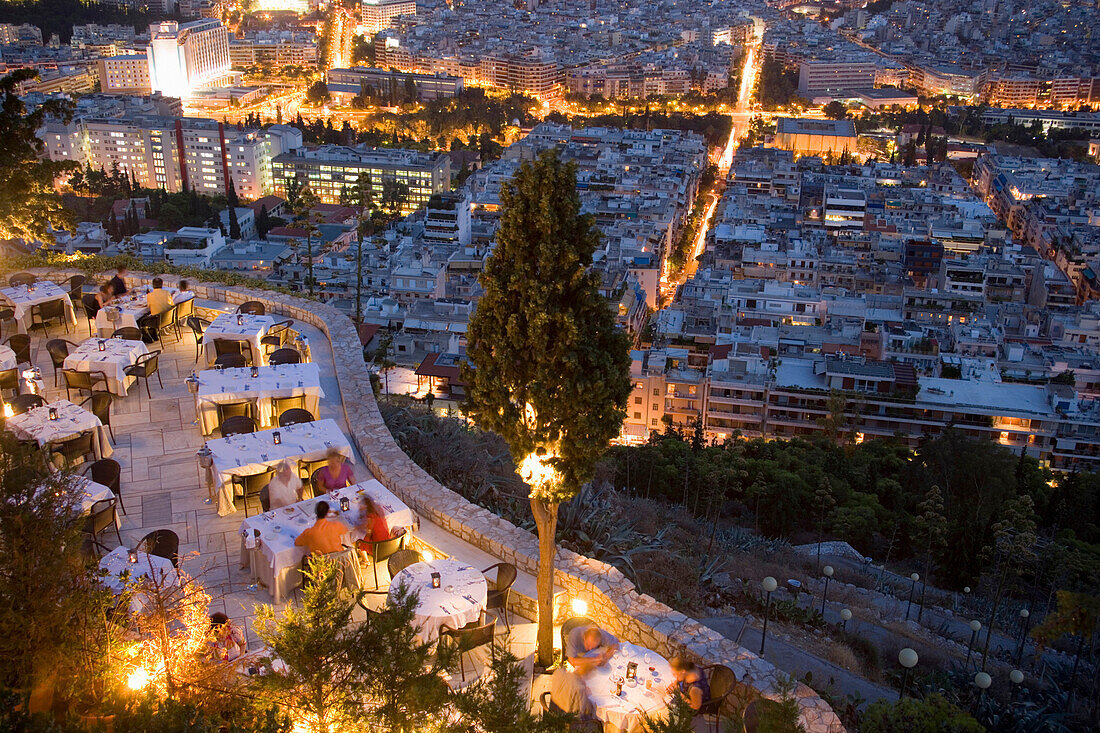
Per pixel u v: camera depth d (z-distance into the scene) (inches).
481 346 636.1
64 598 563.2
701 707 609.0
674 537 1322.6
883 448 3048.7
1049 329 5255.9
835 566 1754.4
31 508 560.1
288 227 7116.1
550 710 603.5
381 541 742.5
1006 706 960.3
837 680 936.3
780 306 5191.9
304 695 539.2
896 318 5132.9
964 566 1900.8
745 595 1140.5
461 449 1093.8
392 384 3693.4
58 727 484.7
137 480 901.2
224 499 842.2
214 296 1362.0
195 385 973.2
